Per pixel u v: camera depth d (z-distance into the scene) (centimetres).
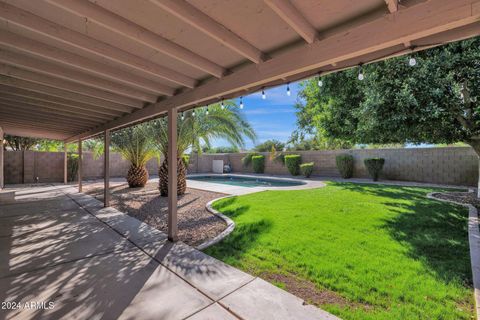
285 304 215
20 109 535
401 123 560
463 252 311
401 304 213
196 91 349
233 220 480
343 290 235
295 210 544
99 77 357
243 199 704
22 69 336
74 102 480
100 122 663
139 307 212
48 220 502
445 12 159
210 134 798
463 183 934
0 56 282
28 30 236
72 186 1051
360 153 1254
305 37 209
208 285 248
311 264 287
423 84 498
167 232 425
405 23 174
